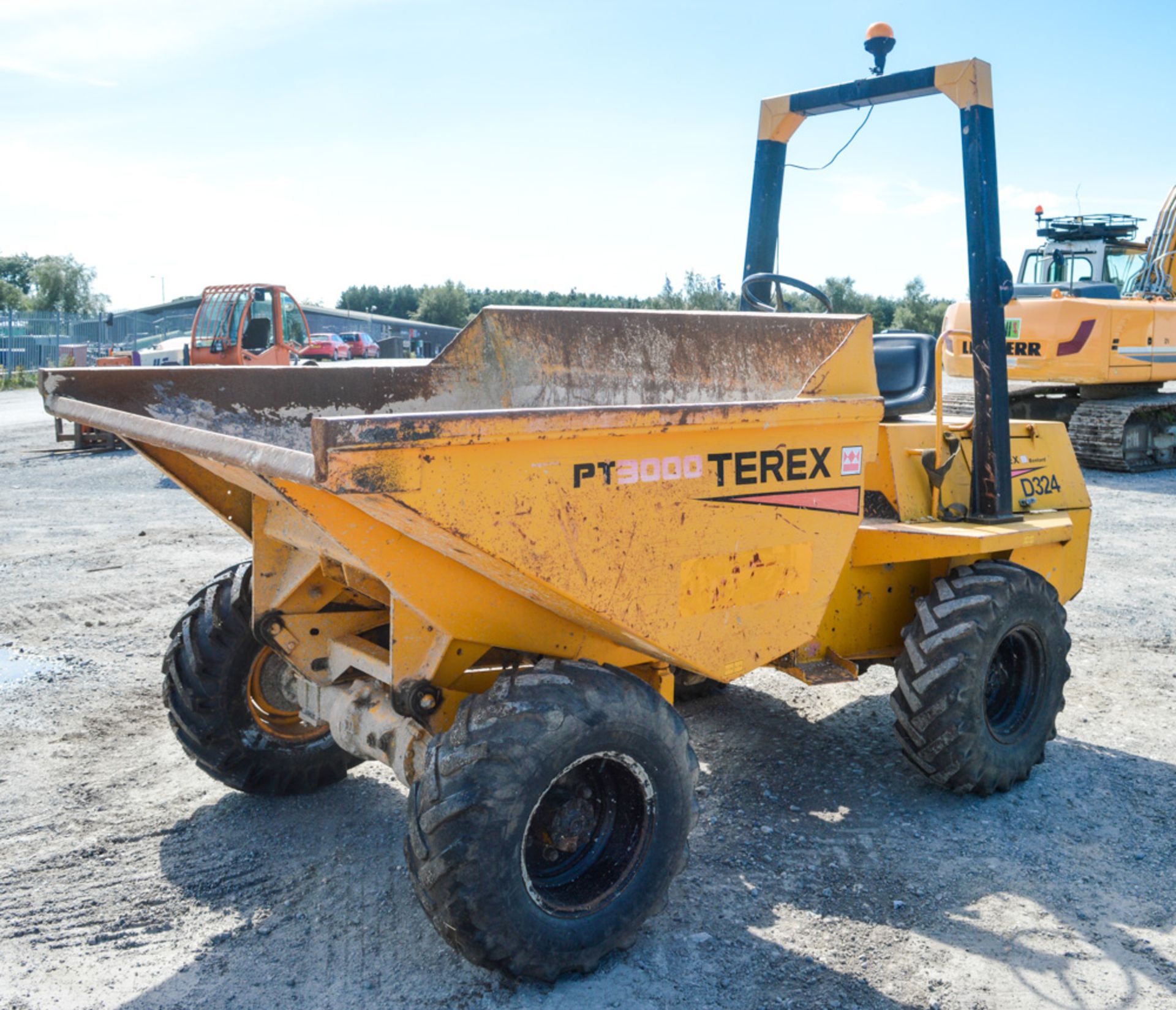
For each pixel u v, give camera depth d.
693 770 2.83
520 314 3.89
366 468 2.11
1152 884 3.24
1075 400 12.96
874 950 2.87
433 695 2.80
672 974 2.75
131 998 2.64
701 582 2.79
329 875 3.27
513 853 2.48
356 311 72.44
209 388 3.50
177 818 3.64
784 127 4.60
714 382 3.68
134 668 5.24
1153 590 6.85
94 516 9.51
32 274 60.62
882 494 4.10
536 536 2.41
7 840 3.45
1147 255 13.38
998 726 3.92
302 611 3.40
